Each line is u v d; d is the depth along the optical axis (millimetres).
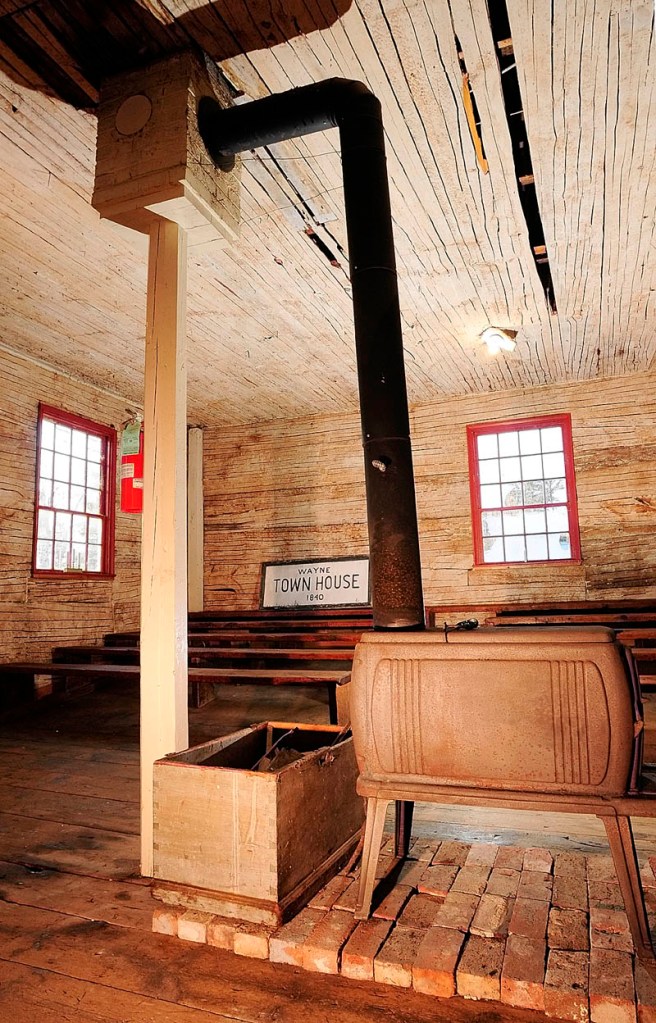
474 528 6938
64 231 3805
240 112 2512
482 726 1761
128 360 6043
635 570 6352
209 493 8125
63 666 5180
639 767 1692
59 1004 1589
